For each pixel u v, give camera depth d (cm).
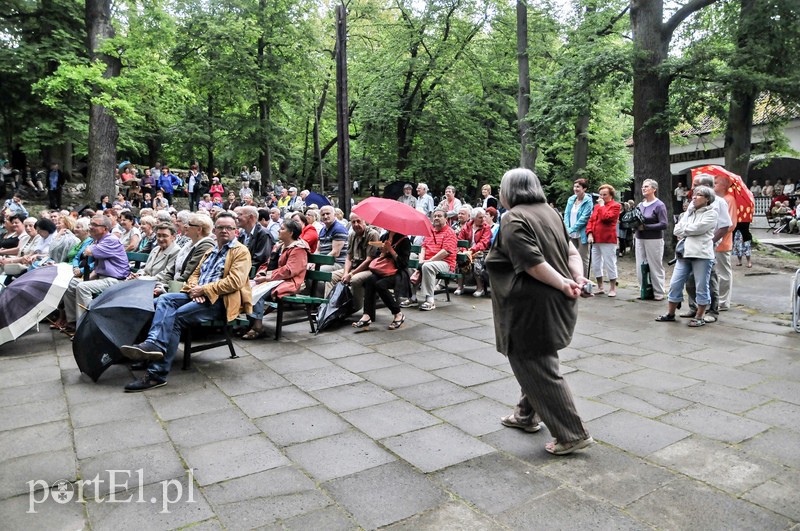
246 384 451
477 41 2303
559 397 307
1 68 1750
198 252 538
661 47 1199
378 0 2633
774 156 1495
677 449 321
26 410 395
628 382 443
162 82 1577
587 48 1338
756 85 1081
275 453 323
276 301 605
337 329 652
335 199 2750
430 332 634
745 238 1138
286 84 2441
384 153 2511
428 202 1213
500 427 359
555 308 298
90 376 455
